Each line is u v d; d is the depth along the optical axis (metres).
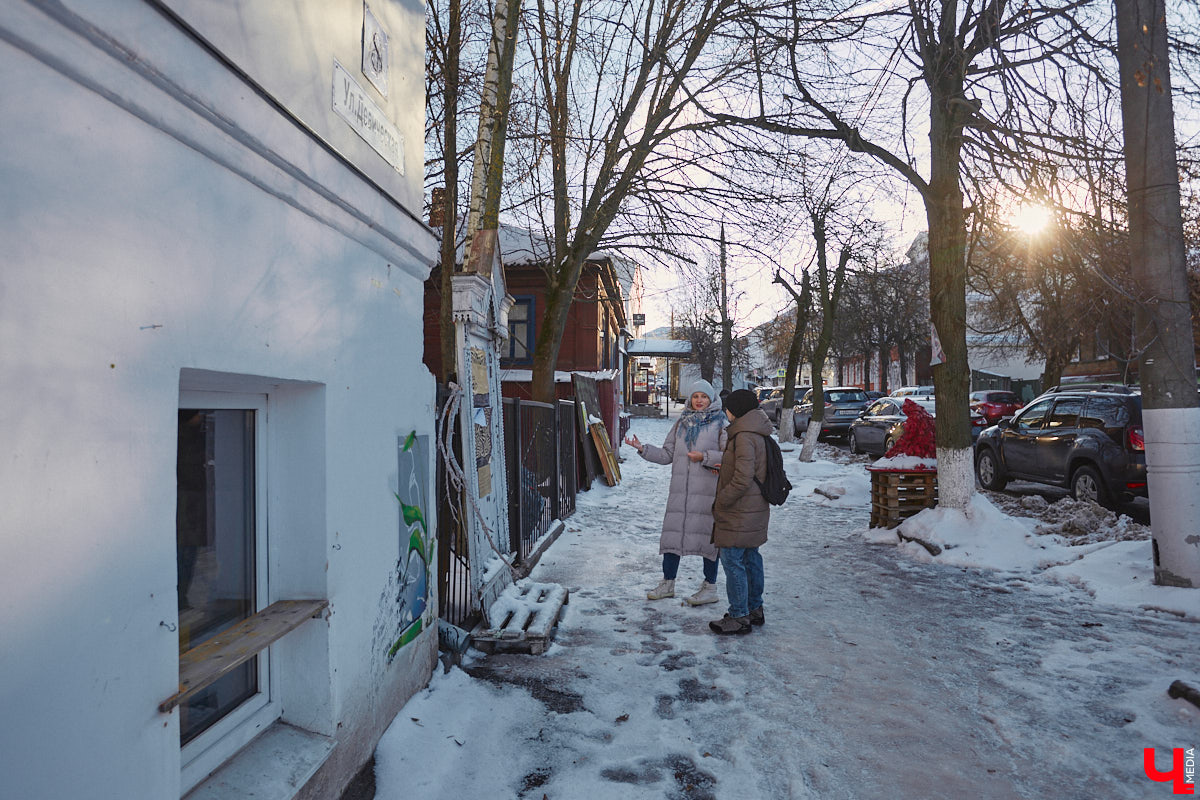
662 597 5.35
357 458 2.71
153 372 1.55
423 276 3.62
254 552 2.36
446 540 4.34
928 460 7.81
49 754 1.26
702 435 5.22
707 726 3.26
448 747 2.95
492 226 6.13
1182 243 5.15
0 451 1.18
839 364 40.59
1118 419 8.39
